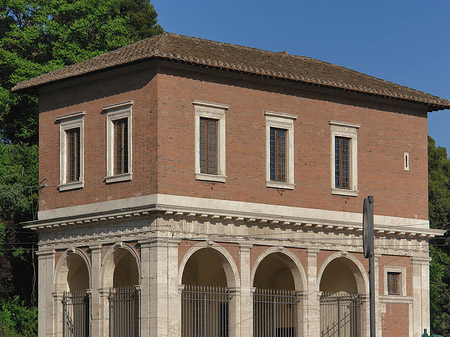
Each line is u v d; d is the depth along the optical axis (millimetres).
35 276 72812
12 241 72375
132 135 54625
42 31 77938
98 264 55719
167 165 53406
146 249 53125
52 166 59281
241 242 55844
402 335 62312
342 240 60406
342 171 61031
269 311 62219
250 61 58000
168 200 53219
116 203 55031
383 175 62656
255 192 56688
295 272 58562
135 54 54375
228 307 56000
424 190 64688
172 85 54062
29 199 73500
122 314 55750
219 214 54500
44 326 58812
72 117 58219
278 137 58312
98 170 56406
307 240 58781
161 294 52500
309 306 58531
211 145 55531
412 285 63312
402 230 62625
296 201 58406
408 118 64375
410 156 64188
